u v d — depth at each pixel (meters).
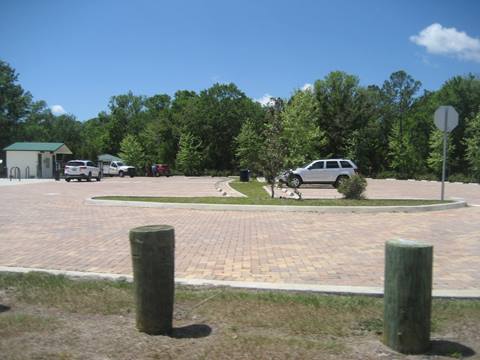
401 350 4.22
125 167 62.19
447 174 53.75
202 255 8.43
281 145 19.48
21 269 7.16
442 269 7.43
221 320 4.98
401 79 77.19
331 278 6.84
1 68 69.75
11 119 70.31
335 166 31.56
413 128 63.19
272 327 4.79
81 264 7.66
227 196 21.27
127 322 4.90
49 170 53.72
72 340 4.41
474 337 4.60
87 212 15.17
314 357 4.05
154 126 83.94
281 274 7.08
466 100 56.88
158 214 14.50
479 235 10.68
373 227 11.85
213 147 79.06
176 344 4.33
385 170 64.75
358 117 66.56
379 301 5.62
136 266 4.61
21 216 14.17
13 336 4.50
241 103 82.56
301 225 12.15
